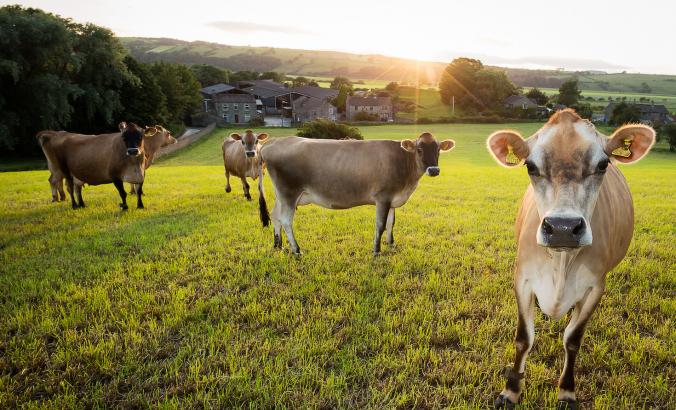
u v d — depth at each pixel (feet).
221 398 12.53
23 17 126.21
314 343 15.11
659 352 14.37
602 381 13.35
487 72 367.25
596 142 10.32
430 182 57.88
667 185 56.39
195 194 45.73
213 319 17.16
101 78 152.46
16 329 16.39
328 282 20.54
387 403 12.50
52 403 12.27
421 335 15.67
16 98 133.28
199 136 193.47
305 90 393.29
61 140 36.96
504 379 13.57
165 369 13.94
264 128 248.32
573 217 9.68
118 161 35.40
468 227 30.63
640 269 21.54
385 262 23.47
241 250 25.67
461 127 280.51
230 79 521.24
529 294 12.44
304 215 34.58
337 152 24.34
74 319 16.61
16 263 23.11
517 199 43.04
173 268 22.03
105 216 34.37
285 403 12.54
